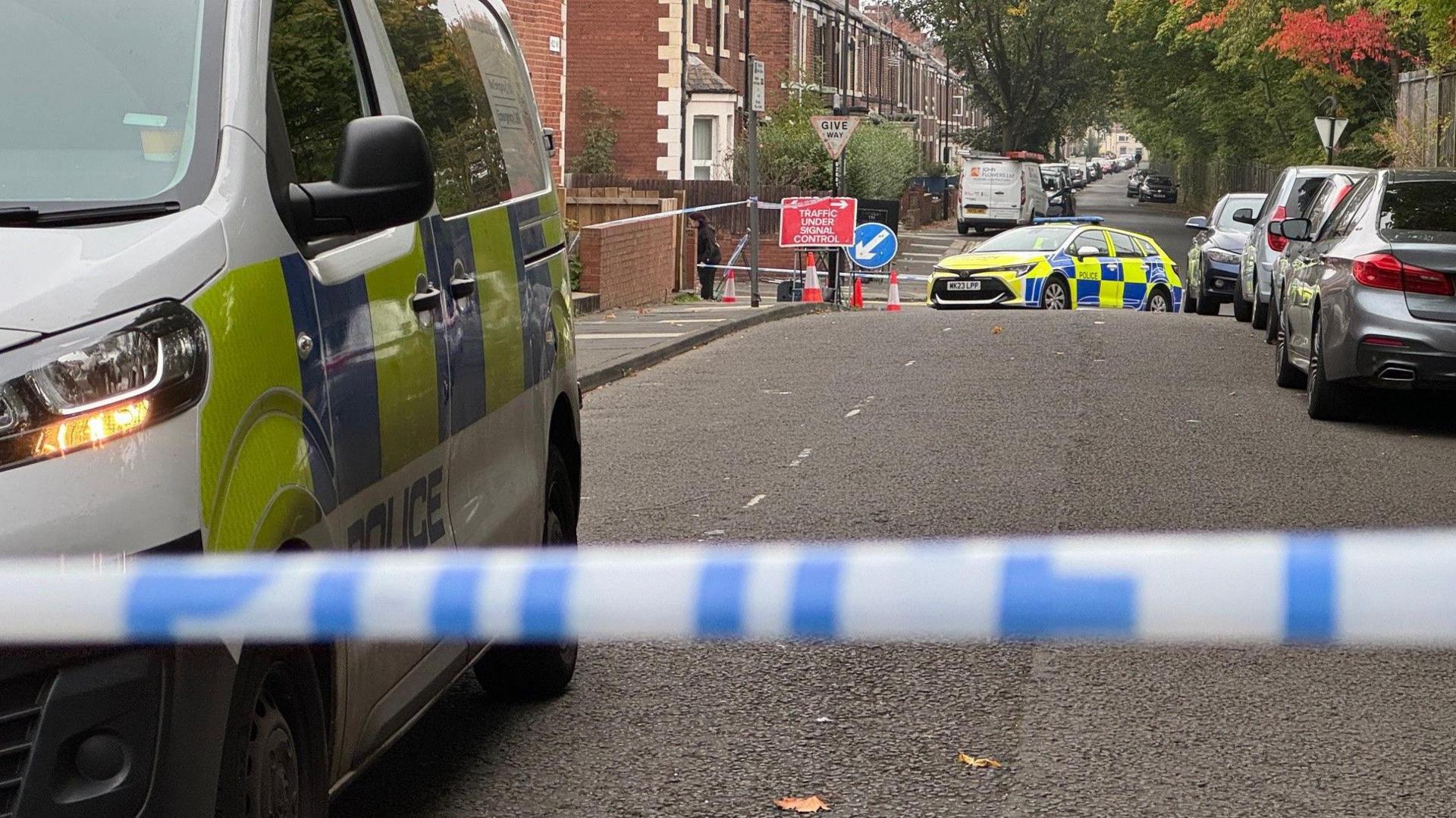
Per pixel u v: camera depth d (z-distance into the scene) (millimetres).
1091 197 110688
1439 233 11195
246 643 2887
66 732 2545
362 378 3609
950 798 4418
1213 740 4895
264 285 3176
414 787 4523
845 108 60375
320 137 3725
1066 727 5016
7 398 2611
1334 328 11258
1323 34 39375
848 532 7672
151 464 2709
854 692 5398
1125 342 17297
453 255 4449
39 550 2535
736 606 2066
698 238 28406
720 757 4773
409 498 3900
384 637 3752
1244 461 9750
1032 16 84812
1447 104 33406
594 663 5812
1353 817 4258
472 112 5016
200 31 3453
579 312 21562
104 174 3193
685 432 11359
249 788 2959
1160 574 1915
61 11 3469
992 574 1975
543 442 5277
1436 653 5836
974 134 95188
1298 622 1865
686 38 44781
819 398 13062
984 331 18844
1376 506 8367
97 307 2783
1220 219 24109
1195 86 60875
